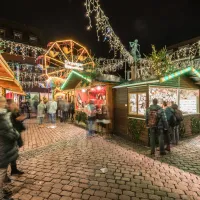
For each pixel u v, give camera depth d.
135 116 7.97
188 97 9.01
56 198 3.43
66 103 14.48
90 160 5.50
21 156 5.84
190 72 8.10
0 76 7.09
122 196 3.55
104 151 6.44
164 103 7.13
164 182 4.14
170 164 5.22
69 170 4.73
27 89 28.67
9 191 3.49
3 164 2.88
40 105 12.68
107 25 8.93
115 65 19.03
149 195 3.61
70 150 6.56
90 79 10.51
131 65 12.61
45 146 7.11
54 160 5.48
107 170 4.74
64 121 14.52
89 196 3.53
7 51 27.72
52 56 21.00
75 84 14.10
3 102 3.02
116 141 8.00
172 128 7.30
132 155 6.01
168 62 8.30
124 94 8.85
